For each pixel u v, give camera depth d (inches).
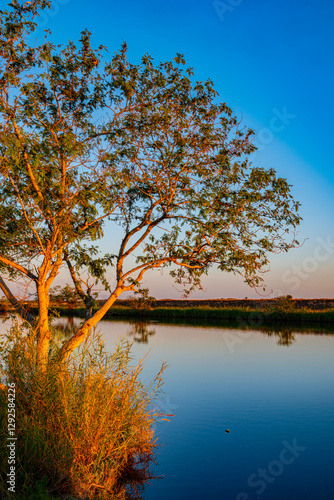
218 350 765.9
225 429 330.0
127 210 339.0
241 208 321.4
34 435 217.0
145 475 250.8
